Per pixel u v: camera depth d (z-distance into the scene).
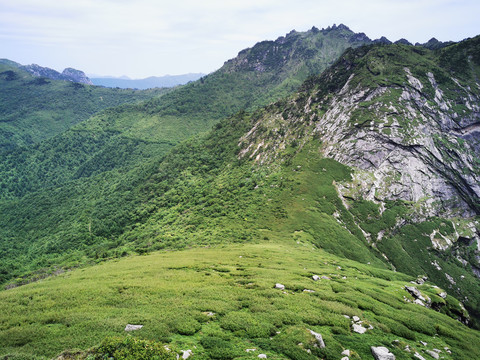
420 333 39.56
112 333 26.75
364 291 52.78
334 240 131.12
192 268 61.50
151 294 39.66
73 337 26.00
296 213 148.88
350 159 197.62
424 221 176.75
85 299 36.59
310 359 25.36
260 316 33.19
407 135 199.12
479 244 180.00
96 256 146.12
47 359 22.31
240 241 118.88
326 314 36.66
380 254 146.75
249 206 163.25
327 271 68.62
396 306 48.66
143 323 29.11
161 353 21.42
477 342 40.62
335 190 174.25
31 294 39.06
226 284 47.06
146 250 127.38
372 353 28.84
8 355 22.55
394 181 187.00
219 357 24.09
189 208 194.00
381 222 165.12
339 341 30.48
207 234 134.12
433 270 153.12
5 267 157.00
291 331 29.91
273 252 89.19
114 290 40.75
